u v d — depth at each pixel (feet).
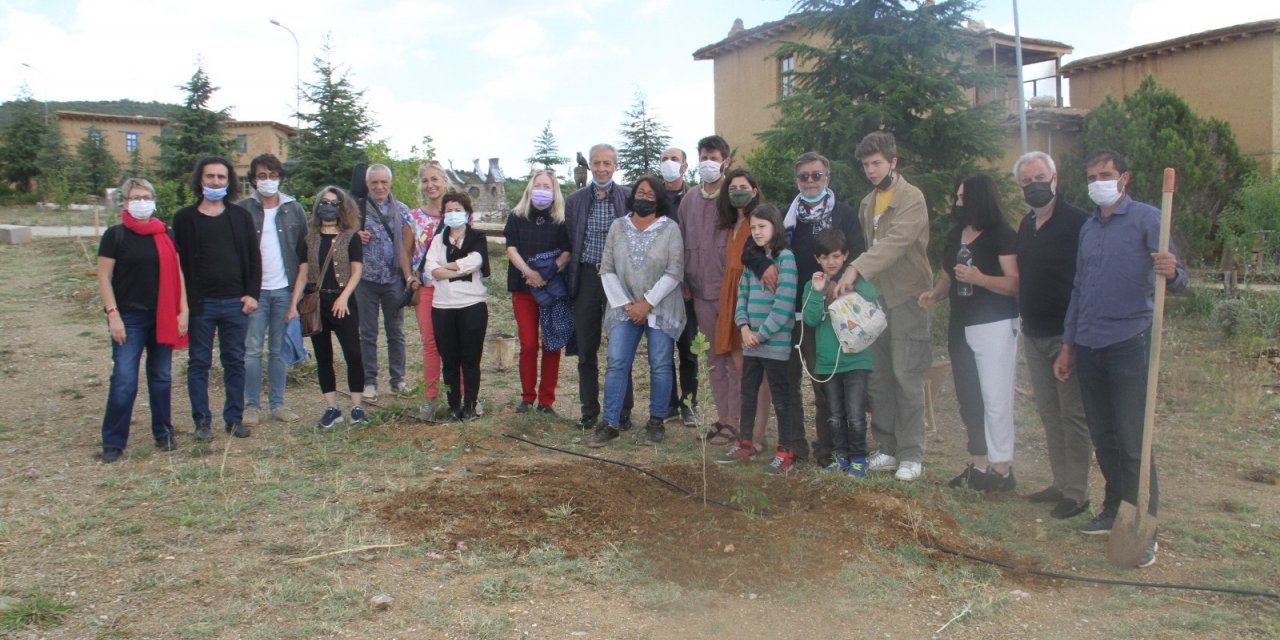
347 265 21.40
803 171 18.07
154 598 12.25
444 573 13.17
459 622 11.64
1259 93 62.90
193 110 90.68
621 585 12.81
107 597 12.26
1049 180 15.62
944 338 33.09
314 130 64.75
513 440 20.40
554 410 24.00
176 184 67.41
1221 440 21.85
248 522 15.07
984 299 16.76
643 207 20.11
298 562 13.38
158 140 91.40
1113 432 14.82
